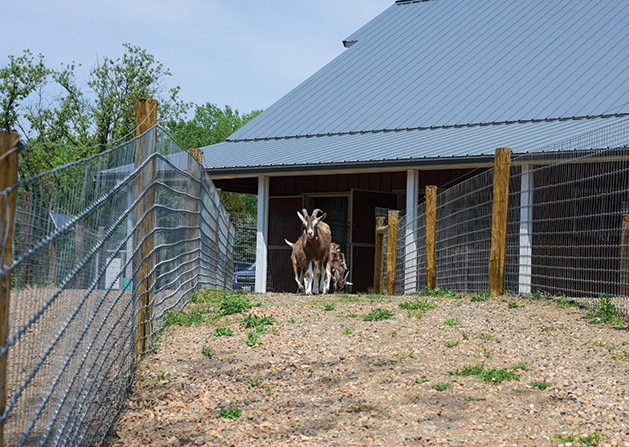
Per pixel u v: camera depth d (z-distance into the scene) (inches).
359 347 303.6
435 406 223.9
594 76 855.7
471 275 536.7
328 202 1011.3
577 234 409.1
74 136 1626.5
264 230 839.1
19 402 124.5
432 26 1186.6
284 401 237.8
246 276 991.0
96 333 187.9
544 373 252.1
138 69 1684.3
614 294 369.1
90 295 177.2
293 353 297.1
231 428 212.1
